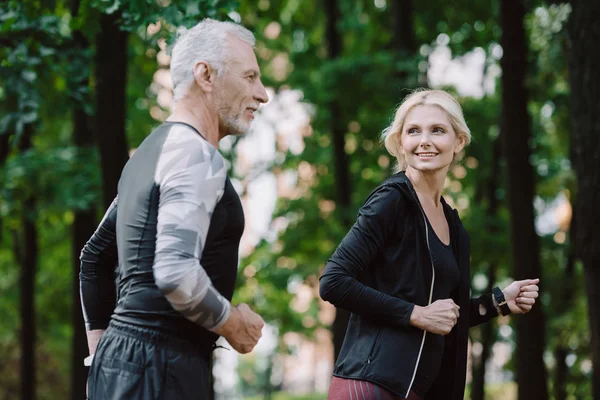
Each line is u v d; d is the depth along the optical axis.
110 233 2.85
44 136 14.77
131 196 2.53
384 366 3.03
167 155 2.48
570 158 13.10
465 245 3.28
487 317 3.40
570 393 14.68
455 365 3.19
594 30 6.87
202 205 2.41
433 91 3.29
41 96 7.85
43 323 17.83
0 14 6.70
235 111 2.62
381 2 14.98
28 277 13.87
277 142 15.13
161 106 14.12
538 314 9.87
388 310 3.03
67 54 7.49
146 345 2.46
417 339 3.06
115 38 7.95
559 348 14.42
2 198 11.05
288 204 15.33
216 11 5.74
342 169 13.71
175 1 5.78
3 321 17.95
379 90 12.51
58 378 19.52
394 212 3.11
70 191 10.47
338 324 12.25
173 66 2.64
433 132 3.22
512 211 9.84
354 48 15.33
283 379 37.72
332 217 13.88
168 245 2.36
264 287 17.42
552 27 9.66
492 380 19.55
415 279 3.11
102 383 2.49
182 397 2.47
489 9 14.16
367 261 3.09
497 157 15.02
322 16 15.45
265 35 15.65
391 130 3.32
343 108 13.11
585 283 7.10
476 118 14.73
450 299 3.07
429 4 14.34
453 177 15.16
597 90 6.86
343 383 3.11
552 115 13.15
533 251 9.78
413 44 12.89
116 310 2.57
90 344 2.88
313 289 15.72
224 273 2.56
